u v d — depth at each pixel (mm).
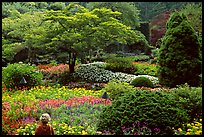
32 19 19562
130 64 18938
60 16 15602
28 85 13422
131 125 6512
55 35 16375
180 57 12680
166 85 13023
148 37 28375
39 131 6102
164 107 6641
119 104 6996
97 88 14289
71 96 11211
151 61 21656
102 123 6820
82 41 16031
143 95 6930
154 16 32844
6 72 13461
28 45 20000
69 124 7586
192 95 7973
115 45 25516
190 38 12688
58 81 16109
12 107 9031
